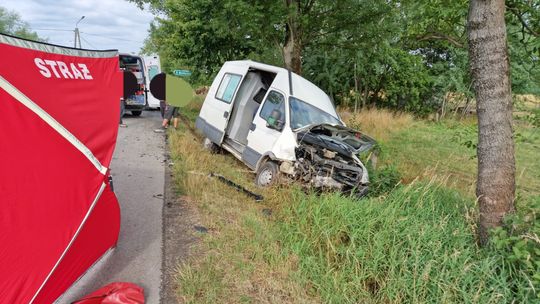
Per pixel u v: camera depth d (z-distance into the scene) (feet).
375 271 12.09
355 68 55.52
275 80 24.62
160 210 16.87
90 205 10.68
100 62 11.51
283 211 16.60
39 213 9.07
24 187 8.79
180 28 49.65
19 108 8.84
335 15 32.94
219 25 31.76
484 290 10.79
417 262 11.62
